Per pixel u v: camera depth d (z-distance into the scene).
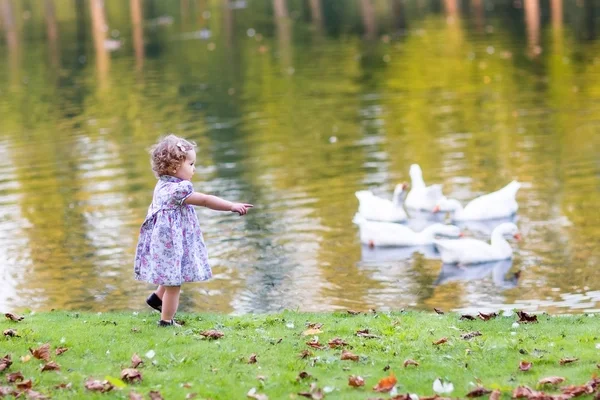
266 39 49.94
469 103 28.97
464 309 13.21
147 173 22.59
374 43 45.09
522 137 24.00
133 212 19.22
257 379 7.68
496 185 20.06
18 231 18.31
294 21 57.81
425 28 49.34
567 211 17.78
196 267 9.15
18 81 40.31
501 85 31.66
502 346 8.48
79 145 26.52
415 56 39.81
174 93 34.72
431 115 27.72
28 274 15.52
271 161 23.22
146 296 14.21
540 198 18.81
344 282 14.72
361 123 27.23
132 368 7.91
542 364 8.01
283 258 15.93
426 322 9.69
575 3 53.84
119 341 8.84
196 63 42.69
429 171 21.55
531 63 35.59
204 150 24.95
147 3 75.88
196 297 13.99
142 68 41.97
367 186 20.58
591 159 21.27
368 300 13.79
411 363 8.02
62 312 10.84
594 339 8.70
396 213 18.56
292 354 8.41
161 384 7.60
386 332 9.16
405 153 23.25
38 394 7.27
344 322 9.70
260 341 8.85
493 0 59.66
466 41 43.28
